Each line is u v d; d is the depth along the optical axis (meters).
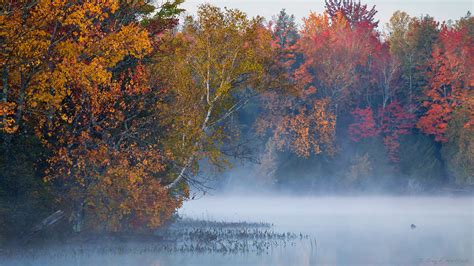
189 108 55.47
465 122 135.25
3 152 42.38
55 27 42.81
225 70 57.81
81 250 43.66
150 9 55.41
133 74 50.62
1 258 39.41
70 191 45.97
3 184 41.69
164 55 55.59
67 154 44.34
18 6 41.53
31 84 42.50
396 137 136.88
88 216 48.22
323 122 124.56
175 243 49.84
